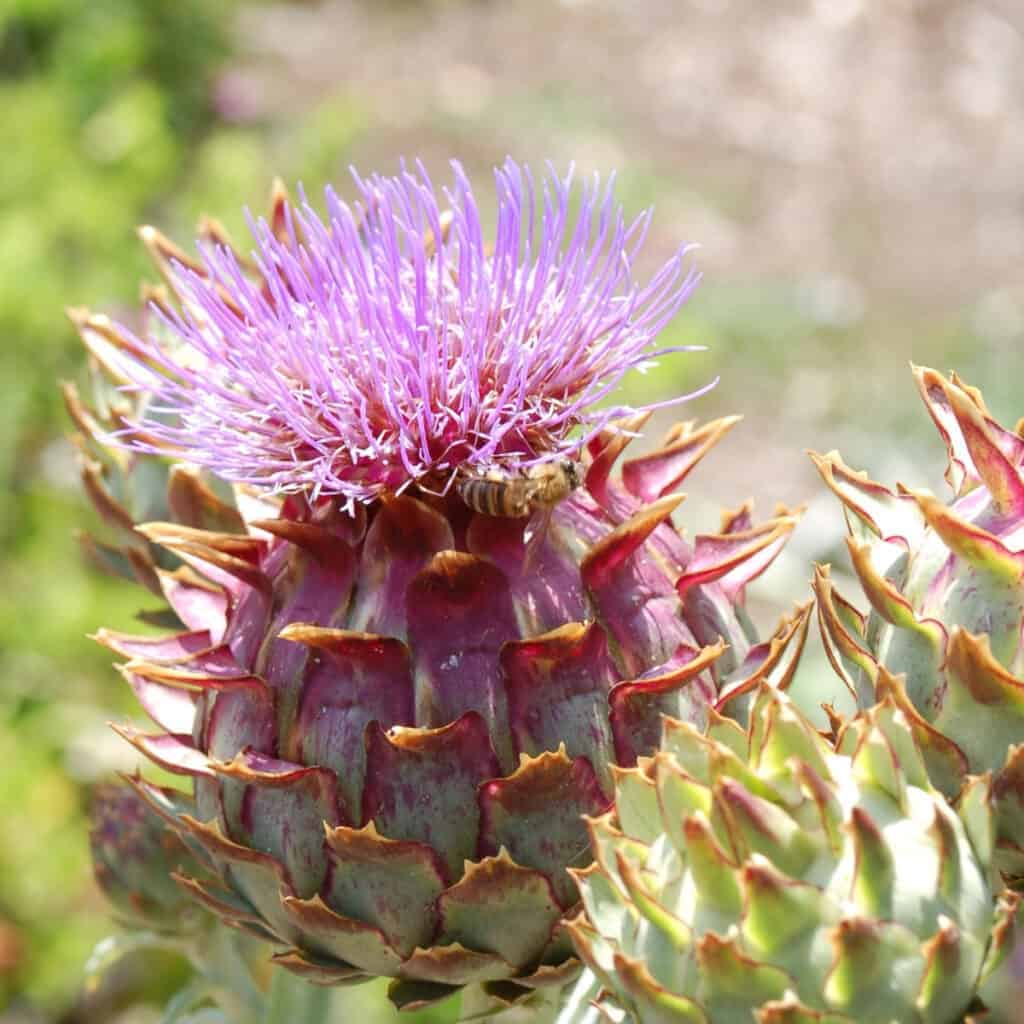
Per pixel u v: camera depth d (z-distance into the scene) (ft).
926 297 2.67
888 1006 0.65
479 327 0.79
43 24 2.09
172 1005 0.94
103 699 1.48
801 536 1.33
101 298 1.75
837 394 2.39
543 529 0.76
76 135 1.93
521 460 0.78
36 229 1.77
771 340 2.49
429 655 0.75
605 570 0.76
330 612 0.77
